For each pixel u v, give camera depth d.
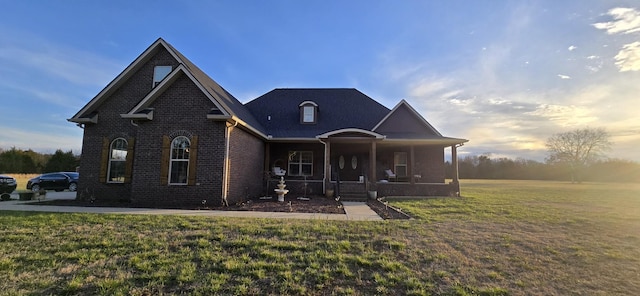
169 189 11.74
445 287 4.02
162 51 14.43
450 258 5.21
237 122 12.41
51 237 6.05
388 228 7.39
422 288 3.96
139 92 14.18
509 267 4.85
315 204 12.68
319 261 4.91
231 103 14.96
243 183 13.88
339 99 21.48
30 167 41.09
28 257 4.86
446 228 7.60
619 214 10.51
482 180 55.34
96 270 4.40
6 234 6.21
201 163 11.80
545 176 57.00
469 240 6.43
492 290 3.93
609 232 7.48
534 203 13.97
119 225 7.23
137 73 14.36
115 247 5.47
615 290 4.05
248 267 4.55
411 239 6.39
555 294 3.90
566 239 6.68
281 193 13.80
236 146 13.02
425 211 10.67
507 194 19.59
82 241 5.78
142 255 5.02
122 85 14.26
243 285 3.93
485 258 5.25
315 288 3.93
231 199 12.38
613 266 4.98
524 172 59.16
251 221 7.99
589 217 9.76
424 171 18.88
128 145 13.70
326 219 8.62
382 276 4.36
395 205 12.40
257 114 20.22
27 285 3.88
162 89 12.16
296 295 3.72
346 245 5.78
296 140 17.28
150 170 11.88
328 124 19.44
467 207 11.95
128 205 11.35
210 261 4.83
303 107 19.64
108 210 9.88
